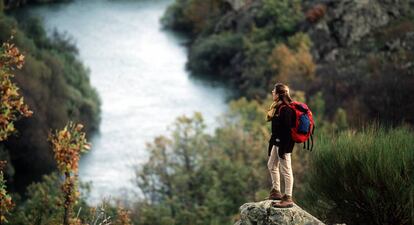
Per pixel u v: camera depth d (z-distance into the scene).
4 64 17.86
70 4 125.38
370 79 75.94
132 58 102.19
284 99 15.99
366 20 90.62
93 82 92.81
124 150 72.25
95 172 66.56
